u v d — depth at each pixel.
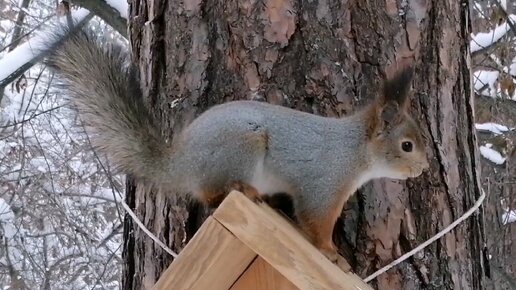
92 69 1.60
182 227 1.62
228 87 1.61
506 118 2.52
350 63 1.60
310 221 1.54
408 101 1.62
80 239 3.08
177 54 1.63
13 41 2.47
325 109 1.59
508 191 2.76
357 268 1.60
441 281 1.62
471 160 1.66
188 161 1.54
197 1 1.62
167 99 1.63
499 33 2.33
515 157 2.54
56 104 2.95
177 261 1.45
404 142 1.56
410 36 1.62
